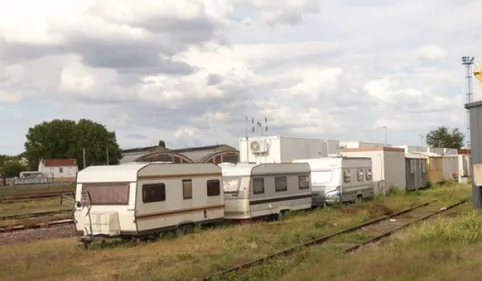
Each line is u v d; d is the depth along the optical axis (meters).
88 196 18.36
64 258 15.31
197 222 20.31
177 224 19.33
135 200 17.69
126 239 18.30
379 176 37.31
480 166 21.03
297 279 11.12
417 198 34.62
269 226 21.03
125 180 17.92
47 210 34.34
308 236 18.00
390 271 11.03
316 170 30.50
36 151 118.56
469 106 21.48
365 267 11.45
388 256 12.59
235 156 98.56
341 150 39.06
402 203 30.97
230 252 15.13
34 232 22.62
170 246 17.05
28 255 16.00
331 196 29.69
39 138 118.69
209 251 15.68
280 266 12.51
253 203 23.36
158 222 18.53
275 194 24.95
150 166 18.34
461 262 12.02
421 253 12.98
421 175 45.34
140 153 118.44
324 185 30.02
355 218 23.44
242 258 13.98
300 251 14.38
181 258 14.48
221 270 12.50
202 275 11.99
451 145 100.62
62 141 118.62
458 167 58.25
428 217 23.17
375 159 37.44
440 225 16.47
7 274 13.05
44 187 74.62
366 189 33.69
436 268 11.27
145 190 18.06
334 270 11.63
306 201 27.52
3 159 129.75
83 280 12.16
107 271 13.36
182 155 96.81
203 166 20.86
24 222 26.39
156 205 18.47
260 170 24.00
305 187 27.50
